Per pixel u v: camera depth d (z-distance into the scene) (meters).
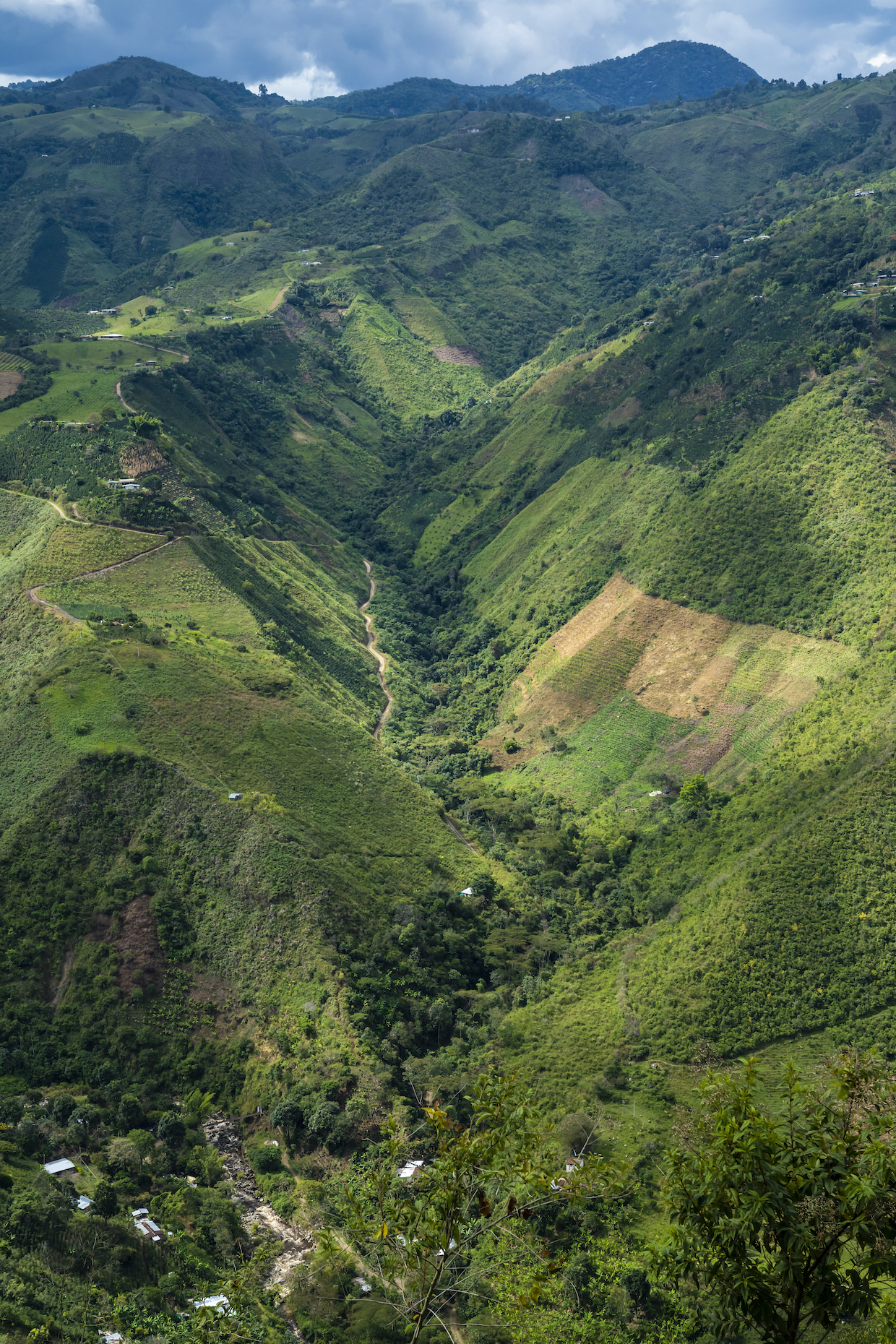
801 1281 20.41
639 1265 73.75
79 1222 76.69
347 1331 72.25
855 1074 22.27
